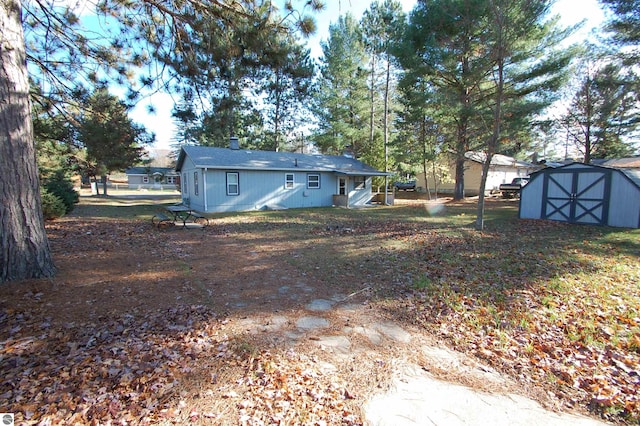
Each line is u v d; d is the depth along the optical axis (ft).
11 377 8.61
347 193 67.82
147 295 14.87
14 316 12.01
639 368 9.69
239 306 14.10
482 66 43.91
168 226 36.24
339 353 10.55
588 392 8.73
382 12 73.26
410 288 16.49
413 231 33.78
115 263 19.72
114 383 8.51
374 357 10.37
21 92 14.29
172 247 25.31
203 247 25.79
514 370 9.78
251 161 58.18
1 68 13.61
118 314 12.73
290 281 17.66
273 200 59.62
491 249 25.26
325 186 66.33
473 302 14.66
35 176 15.16
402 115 69.21
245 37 19.69
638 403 8.21
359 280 17.84
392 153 78.07
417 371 9.70
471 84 51.44
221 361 9.76
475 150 58.44
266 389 8.52
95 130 29.81
